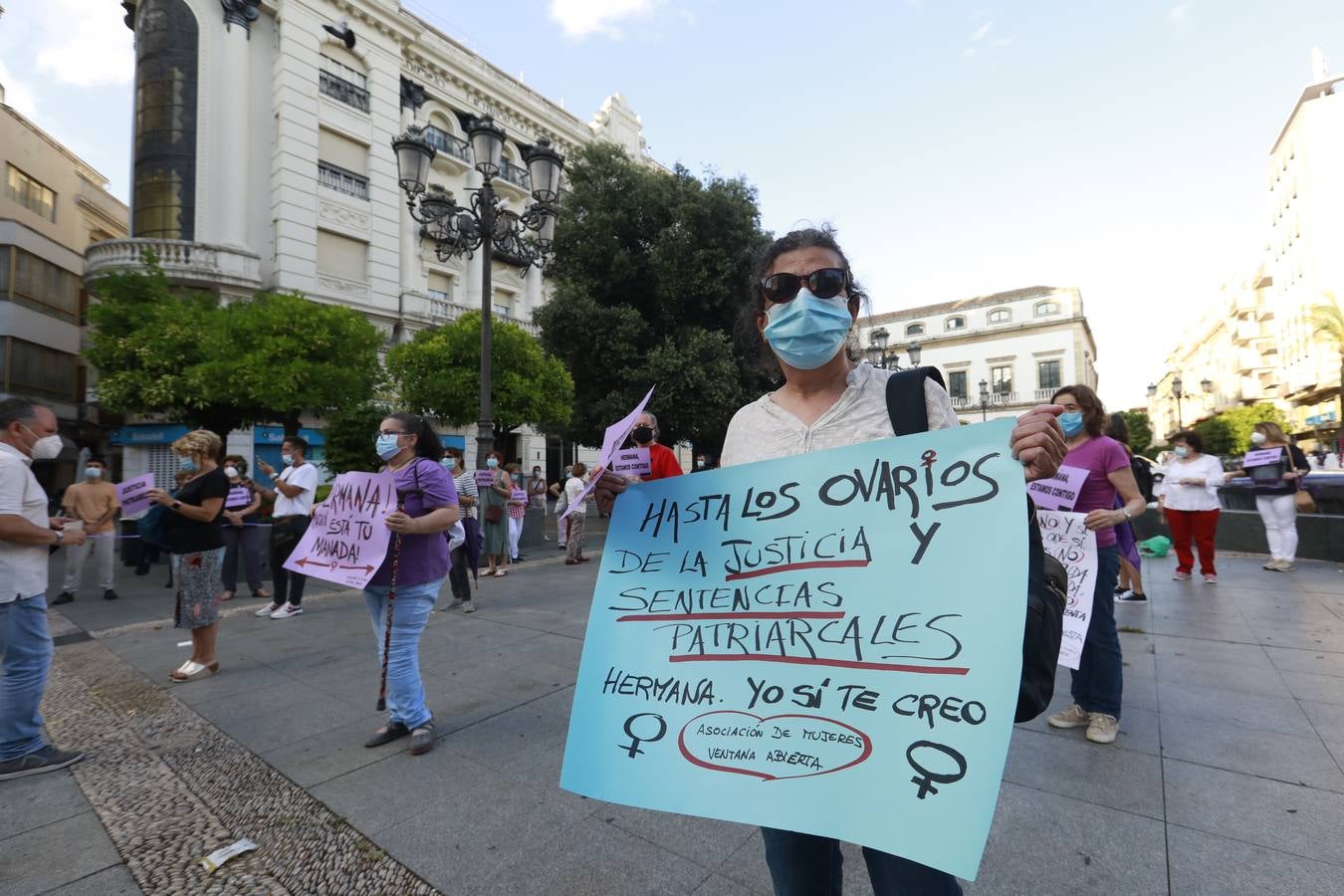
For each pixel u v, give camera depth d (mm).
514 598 6863
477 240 9445
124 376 12195
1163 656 4180
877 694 1152
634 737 1326
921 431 1323
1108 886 1919
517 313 24406
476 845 2289
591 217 15375
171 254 16844
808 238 1528
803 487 1389
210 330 12742
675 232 15242
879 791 1074
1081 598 2936
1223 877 1942
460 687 3984
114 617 6402
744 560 1408
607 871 2117
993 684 1047
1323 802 2336
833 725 1170
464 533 6176
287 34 17953
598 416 15828
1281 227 36875
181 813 2580
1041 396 42469
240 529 7379
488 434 9273
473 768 2910
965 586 1146
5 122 21219
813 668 1238
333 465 11945
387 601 3221
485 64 23656
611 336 15406
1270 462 7285
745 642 1333
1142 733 3008
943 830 990
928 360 46875
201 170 17359
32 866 2242
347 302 19188
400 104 21000
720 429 15766
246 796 2697
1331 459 12938
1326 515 8438
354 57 19719
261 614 6258
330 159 19062
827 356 1448
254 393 11930
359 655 4816
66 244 24141
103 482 7551
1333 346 27703
